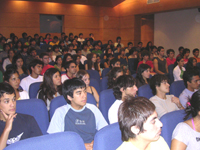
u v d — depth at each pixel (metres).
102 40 11.71
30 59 5.95
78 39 10.59
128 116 1.05
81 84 1.84
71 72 3.67
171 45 10.04
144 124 1.03
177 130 1.41
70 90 1.82
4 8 9.97
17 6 10.17
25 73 4.27
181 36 9.50
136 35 10.77
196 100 1.36
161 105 2.38
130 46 8.98
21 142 1.11
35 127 1.65
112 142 1.28
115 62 4.35
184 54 6.36
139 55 7.07
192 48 9.06
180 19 9.46
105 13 11.56
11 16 10.14
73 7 11.15
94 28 11.70
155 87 2.39
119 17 11.59
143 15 10.61
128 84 2.08
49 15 10.98
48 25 11.04
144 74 3.30
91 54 5.28
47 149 1.14
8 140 1.50
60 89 2.61
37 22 10.63
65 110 1.89
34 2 10.42
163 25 10.37
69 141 1.19
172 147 1.40
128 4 10.81
